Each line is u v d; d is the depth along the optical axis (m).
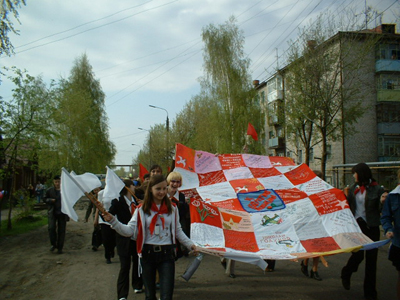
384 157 25.20
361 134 25.77
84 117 28.23
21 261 7.64
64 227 8.62
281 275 6.31
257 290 5.44
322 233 5.54
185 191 7.12
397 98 24.94
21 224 13.93
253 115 29.97
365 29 16.88
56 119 13.21
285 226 5.78
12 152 12.11
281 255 4.88
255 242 5.45
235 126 29.81
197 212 5.55
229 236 5.45
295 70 17.30
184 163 7.51
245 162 7.86
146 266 3.71
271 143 37.47
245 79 30.95
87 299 5.17
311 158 30.20
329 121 17.31
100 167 32.78
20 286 5.84
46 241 10.11
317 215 5.86
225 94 30.25
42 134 12.25
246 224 5.80
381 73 24.70
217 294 5.26
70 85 28.25
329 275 6.30
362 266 6.99
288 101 18.08
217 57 31.06
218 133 30.44
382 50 24.52
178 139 42.84
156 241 3.74
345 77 17.19
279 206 6.27
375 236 5.32
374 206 5.32
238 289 5.50
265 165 7.82
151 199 3.84
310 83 17.05
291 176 7.26
